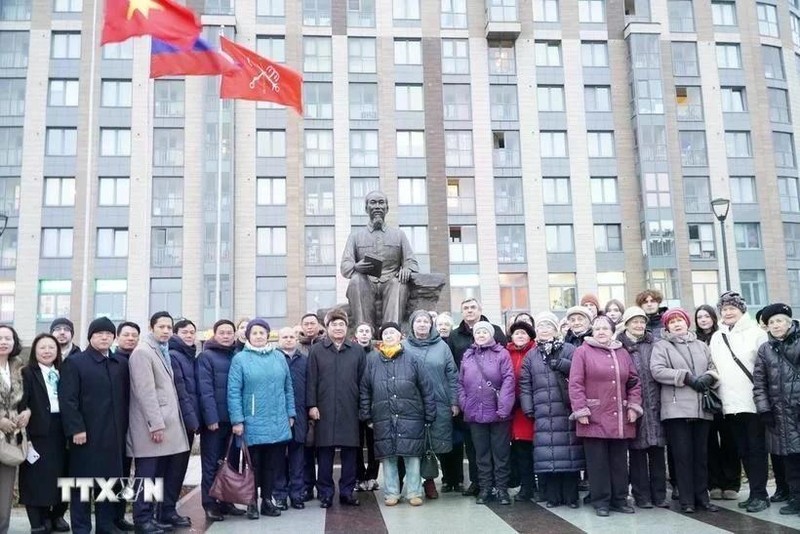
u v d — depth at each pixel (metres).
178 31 13.35
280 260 33.06
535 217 34.56
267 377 7.35
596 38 36.47
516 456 8.10
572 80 35.97
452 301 33.50
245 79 15.09
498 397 7.55
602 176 35.38
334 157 34.16
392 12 35.75
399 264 11.62
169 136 33.34
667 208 34.75
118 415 6.44
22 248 32.22
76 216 32.62
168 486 6.88
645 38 36.16
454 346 8.69
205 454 7.34
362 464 8.83
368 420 8.09
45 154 33.06
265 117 34.12
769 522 6.48
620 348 7.17
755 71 37.19
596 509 6.96
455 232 34.31
